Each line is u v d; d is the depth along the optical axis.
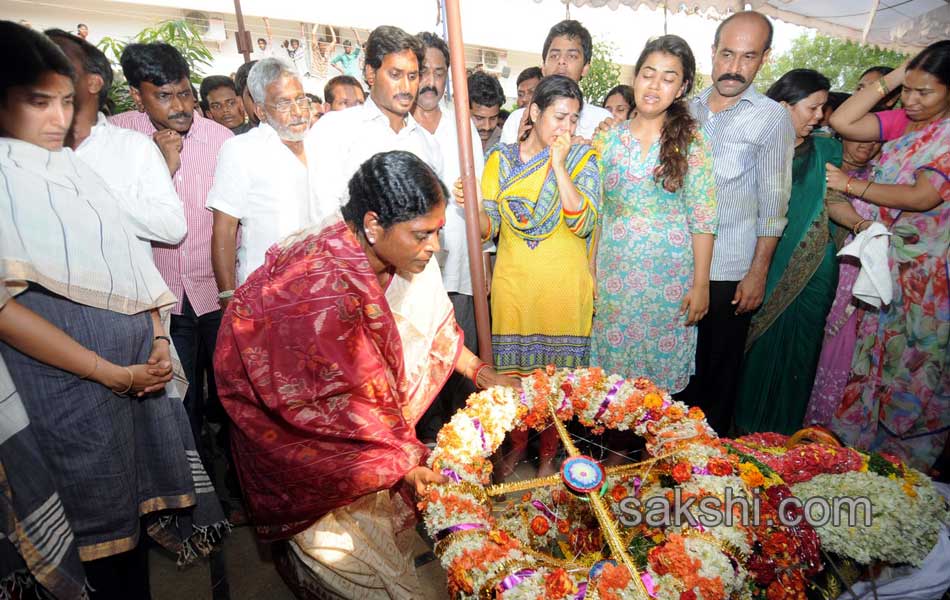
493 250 3.33
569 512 2.07
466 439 1.85
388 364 1.80
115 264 1.90
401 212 1.60
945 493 2.08
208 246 2.97
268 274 1.72
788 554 1.61
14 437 1.67
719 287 3.01
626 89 4.12
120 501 1.93
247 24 7.26
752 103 2.86
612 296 2.81
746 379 3.44
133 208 2.33
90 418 1.84
